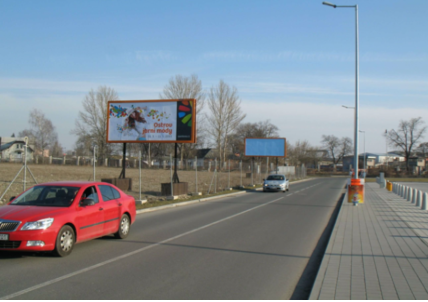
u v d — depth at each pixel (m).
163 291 5.66
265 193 29.73
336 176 87.75
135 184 28.47
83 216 8.20
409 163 99.06
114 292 5.55
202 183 34.88
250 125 92.88
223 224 12.82
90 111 59.62
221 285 6.04
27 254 7.84
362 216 15.05
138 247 8.82
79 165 47.09
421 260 7.55
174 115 23.17
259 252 8.59
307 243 9.82
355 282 6.00
